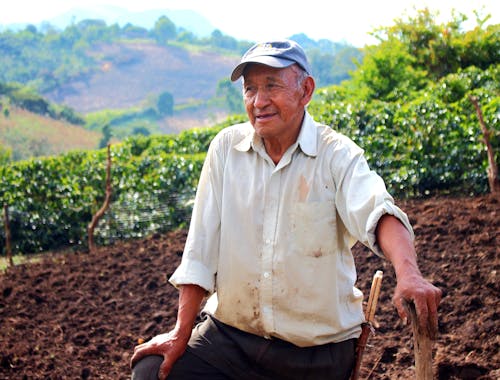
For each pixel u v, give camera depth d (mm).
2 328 6090
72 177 12305
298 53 2689
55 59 182375
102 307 6453
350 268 2850
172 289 6676
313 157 2727
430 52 16641
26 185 12133
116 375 5086
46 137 80000
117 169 12016
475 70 13508
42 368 5168
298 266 2723
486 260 6000
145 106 143250
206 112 144000
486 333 4895
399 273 2338
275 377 2861
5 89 94312
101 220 10672
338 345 2822
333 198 2715
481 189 8742
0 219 11203
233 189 2818
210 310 2961
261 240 2762
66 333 5918
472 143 9180
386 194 2504
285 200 2734
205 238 2854
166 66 188125
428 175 9125
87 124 108312
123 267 7352
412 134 9602
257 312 2791
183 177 10805
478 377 4359
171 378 2809
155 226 10422
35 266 7953
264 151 2779
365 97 15078
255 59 2621
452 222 6934
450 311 5336
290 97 2668
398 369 4660
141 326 6008
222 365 2861
